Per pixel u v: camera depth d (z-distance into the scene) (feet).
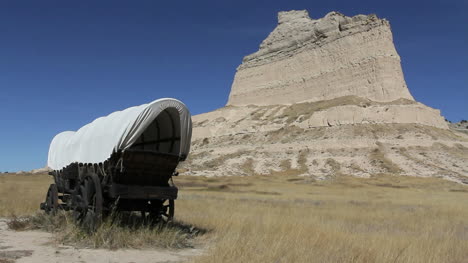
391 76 329.31
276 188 169.27
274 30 454.81
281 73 416.26
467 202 108.47
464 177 208.54
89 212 34.73
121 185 34.94
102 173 35.81
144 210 39.29
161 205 39.75
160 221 38.40
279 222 42.27
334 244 31.19
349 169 237.86
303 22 426.92
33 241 32.14
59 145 46.16
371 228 48.65
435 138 277.64
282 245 28.71
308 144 285.23
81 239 31.86
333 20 385.50
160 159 36.65
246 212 59.62
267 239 31.65
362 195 137.80
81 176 38.99
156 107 35.37
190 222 45.03
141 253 28.81
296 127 322.96
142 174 36.81
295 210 66.39
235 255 25.02
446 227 51.34
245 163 277.03
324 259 26.37
